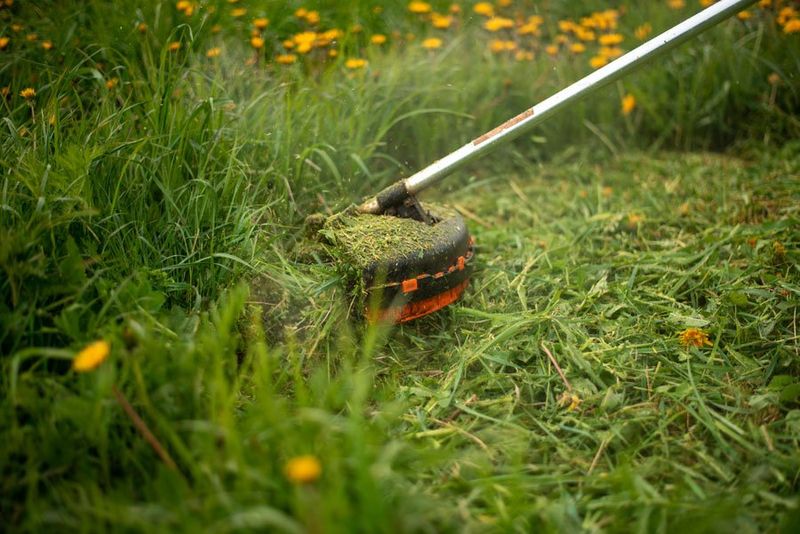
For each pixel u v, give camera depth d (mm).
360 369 1752
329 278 1817
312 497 1067
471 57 3346
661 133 3223
